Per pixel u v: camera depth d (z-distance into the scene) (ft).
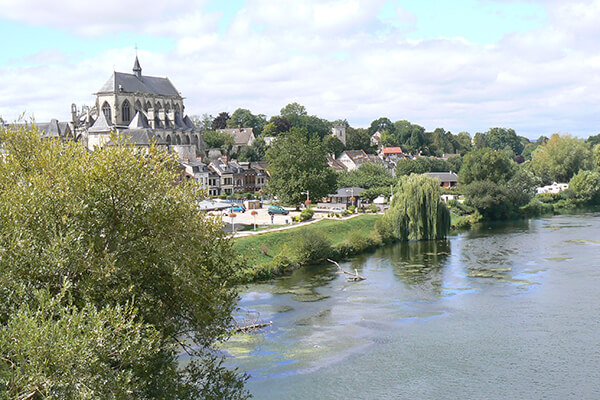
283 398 145.28
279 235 326.24
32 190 95.30
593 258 300.40
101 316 79.92
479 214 485.56
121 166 102.42
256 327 197.88
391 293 241.96
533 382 152.66
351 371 161.38
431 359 169.27
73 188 98.32
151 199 103.14
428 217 371.35
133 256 99.25
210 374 112.27
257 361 168.66
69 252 89.35
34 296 81.66
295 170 454.81
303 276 276.00
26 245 86.99
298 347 179.73
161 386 94.89
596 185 582.76
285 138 471.21
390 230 367.86
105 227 100.17
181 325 111.14
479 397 144.97
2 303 81.82
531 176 629.51
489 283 253.85
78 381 72.23
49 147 110.42
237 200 588.91
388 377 157.48
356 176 629.92
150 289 105.60
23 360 70.44
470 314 210.38
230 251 115.96
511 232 405.39
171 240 103.14
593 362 164.04
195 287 101.30
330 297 237.04
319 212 481.87
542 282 252.83
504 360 167.32
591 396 144.15
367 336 189.26
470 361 167.22
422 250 339.57
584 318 201.67
